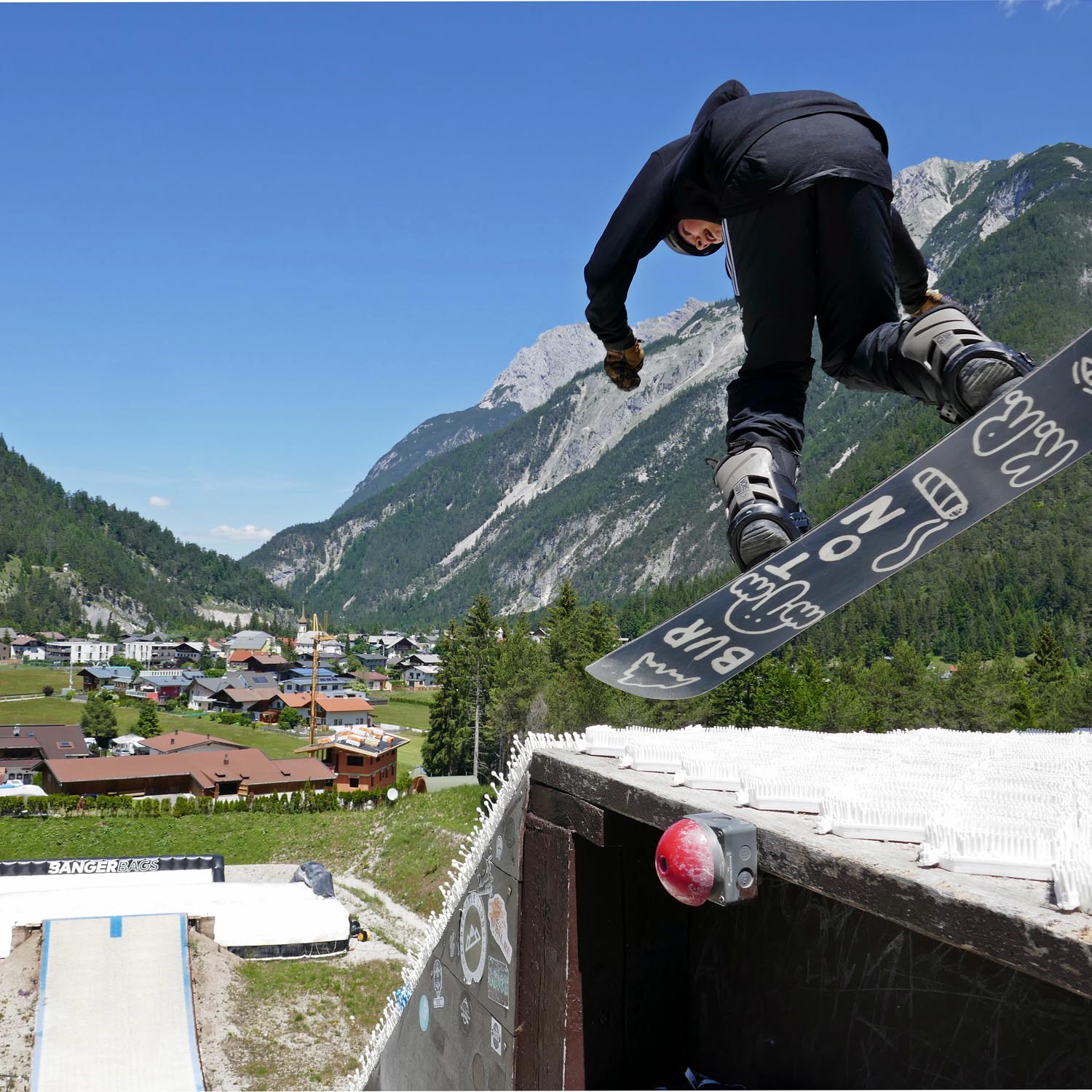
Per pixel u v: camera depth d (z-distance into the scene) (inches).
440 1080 150.6
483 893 139.6
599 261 108.3
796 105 88.0
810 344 94.6
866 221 85.3
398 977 1242.6
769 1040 125.0
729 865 82.3
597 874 122.2
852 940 115.8
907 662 2645.2
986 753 142.3
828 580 79.4
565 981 118.3
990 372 73.4
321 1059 1021.8
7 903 1248.2
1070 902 61.4
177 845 1968.5
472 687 2942.9
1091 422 66.2
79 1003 1037.2
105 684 6151.6
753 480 89.7
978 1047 100.7
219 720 4815.5
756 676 2287.2
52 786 2719.0
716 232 104.3
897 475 72.9
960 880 69.2
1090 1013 90.8
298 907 1357.0
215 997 1106.7
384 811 2081.7
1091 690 2442.2
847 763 117.7
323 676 6441.9
